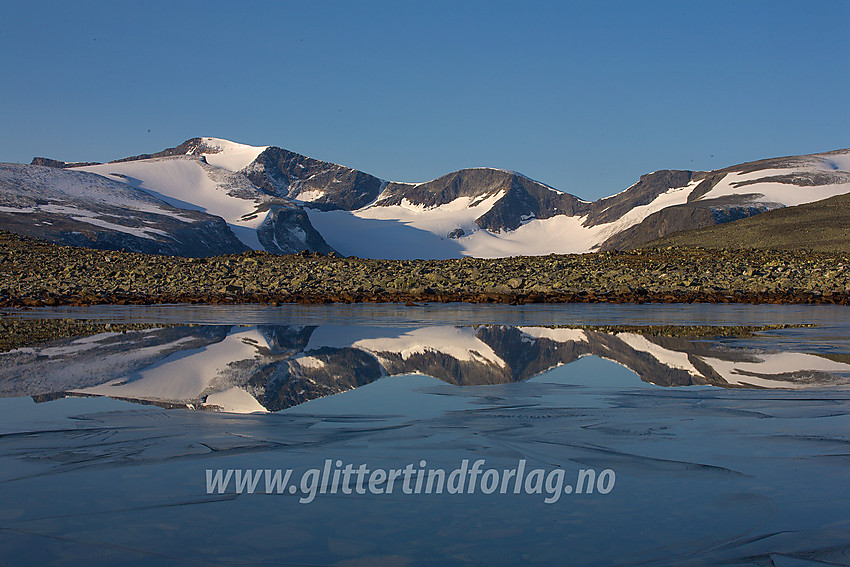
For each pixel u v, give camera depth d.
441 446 4.62
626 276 28.42
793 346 10.29
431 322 14.69
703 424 5.21
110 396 6.36
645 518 3.41
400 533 3.23
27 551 3.06
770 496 3.68
